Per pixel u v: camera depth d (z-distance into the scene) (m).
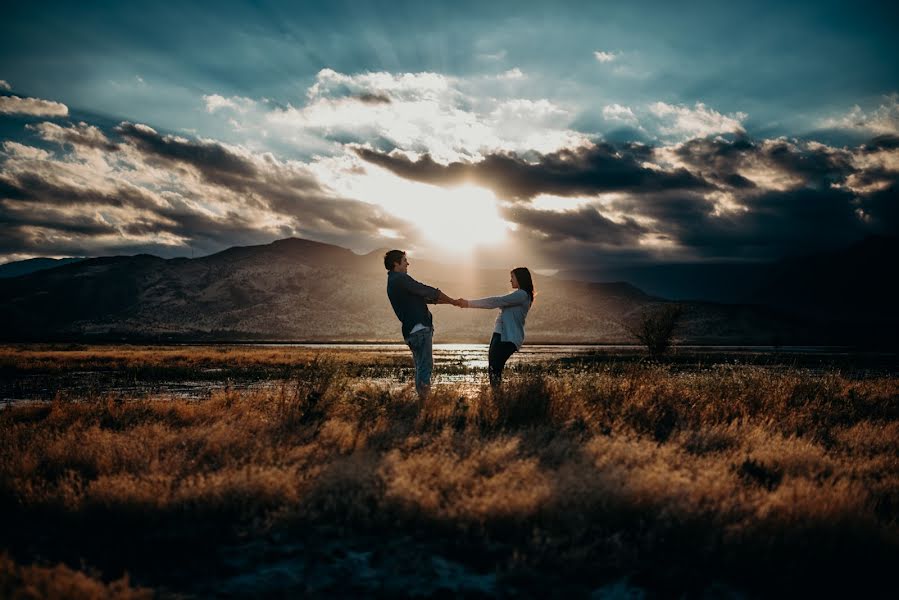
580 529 3.88
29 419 8.81
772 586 3.33
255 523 4.09
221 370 27.89
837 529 3.71
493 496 4.25
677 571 3.46
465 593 3.23
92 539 4.02
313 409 7.86
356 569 3.52
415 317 8.91
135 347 73.06
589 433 6.97
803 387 10.23
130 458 5.48
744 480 4.91
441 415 7.57
